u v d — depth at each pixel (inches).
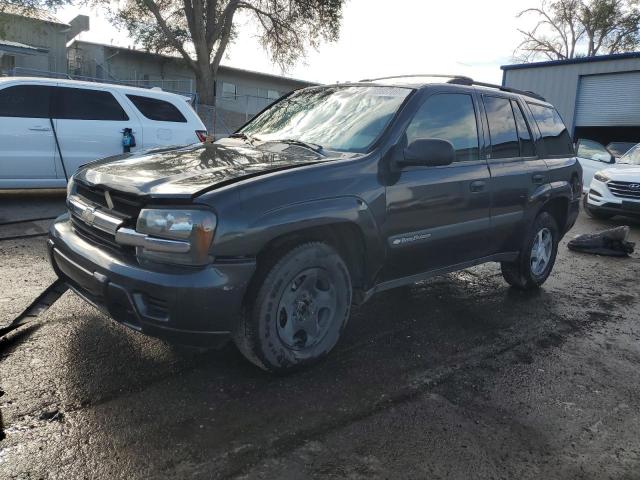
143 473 95.2
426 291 210.1
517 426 118.3
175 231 111.2
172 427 109.0
